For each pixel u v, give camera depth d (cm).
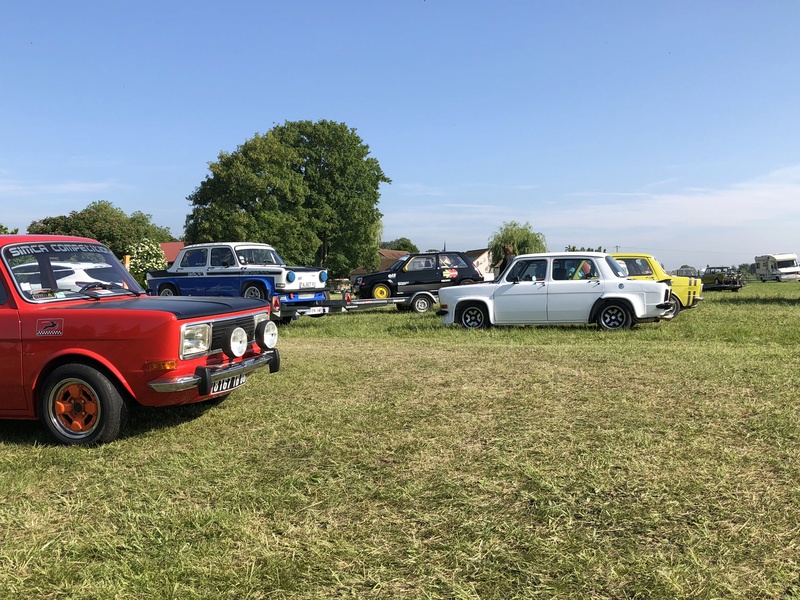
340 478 382
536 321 1207
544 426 469
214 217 4350
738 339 997
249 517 332
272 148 4588
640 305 1150
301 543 302
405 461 407
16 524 334
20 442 485
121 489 378
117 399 463
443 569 275
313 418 515
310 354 876
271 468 405
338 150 5203
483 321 1241
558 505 330
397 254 9606
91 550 302
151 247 2472
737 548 281
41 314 476
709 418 474
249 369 522
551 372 667
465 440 445
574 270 1198
